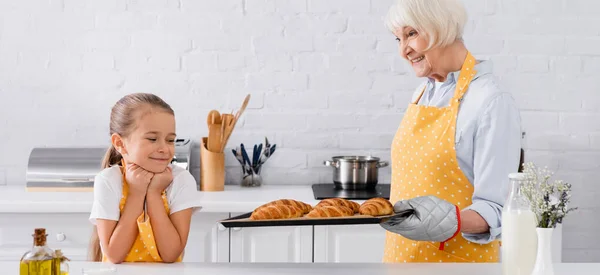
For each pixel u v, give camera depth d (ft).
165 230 5.77
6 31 10.75
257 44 10.87
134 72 10.87
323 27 10.86
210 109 10.93
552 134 10.93
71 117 10.89
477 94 6.07
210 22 10.84
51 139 10.91
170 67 10.87
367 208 5.33
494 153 5.86
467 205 6.20
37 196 9.51
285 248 9.34
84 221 9.29
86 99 10.88
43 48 10.80
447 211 5.25
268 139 10.99
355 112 10.96
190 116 10.94
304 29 10.86
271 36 10.87
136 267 5.44
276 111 10.96
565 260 11.03
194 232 9.31
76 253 9.29
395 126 10.98
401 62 10.90
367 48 10.89
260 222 5.13
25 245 9.25
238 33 10.86
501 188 5.80
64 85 10.85
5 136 10.87
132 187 5.78
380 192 9.95
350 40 10.88
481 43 10.86
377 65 10.90
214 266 5.50
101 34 10.81
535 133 10.93
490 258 6.24
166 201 6.01
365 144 11.00
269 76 10.92
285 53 10.89
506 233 4.87
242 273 5.25
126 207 5.74
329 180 11.04
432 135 6.27
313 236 9.32
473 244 6.15
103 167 6.28
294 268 5.43
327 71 10.92
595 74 10.87
